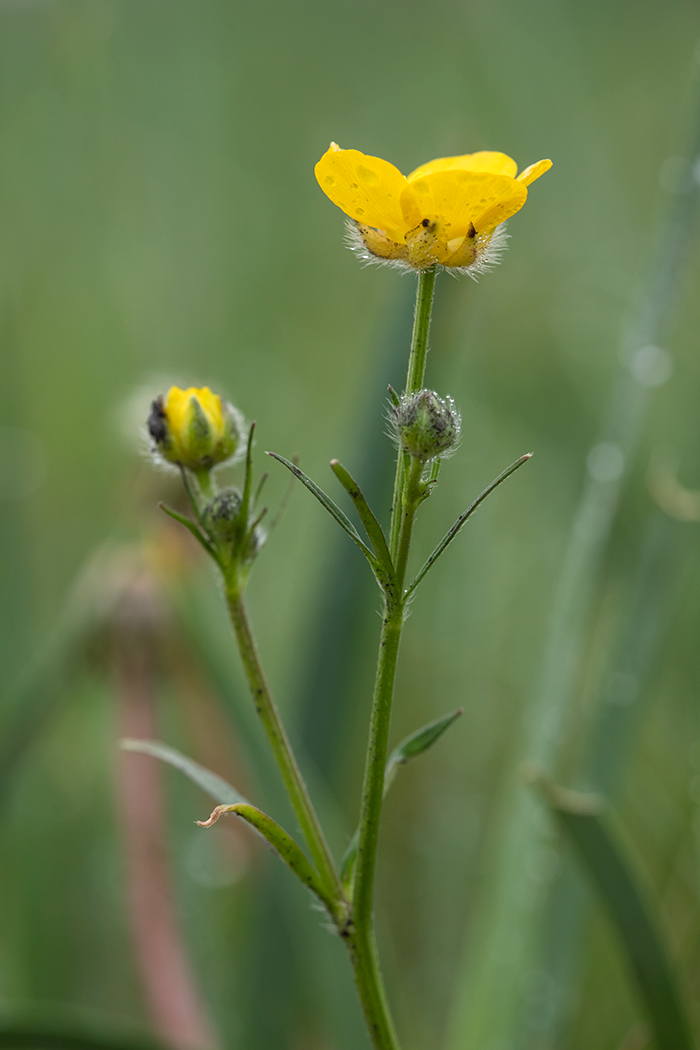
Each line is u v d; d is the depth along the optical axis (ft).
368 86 3.91
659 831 1.68
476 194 1.11
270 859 1.34
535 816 1.36
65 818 1.82
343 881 1.14
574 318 2.71
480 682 2.03
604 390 2.55
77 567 2.28
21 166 2.99
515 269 2.91
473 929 1.45
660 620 1.38
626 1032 1.43
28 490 2.18
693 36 3.64
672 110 3.42
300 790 1.14
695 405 2.07
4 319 2.40
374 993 1.13
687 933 1.43
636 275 2.67
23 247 2.79
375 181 1.11
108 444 2.35
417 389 1.12
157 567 1.56
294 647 1.78
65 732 1.90
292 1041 1.38
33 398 2.47
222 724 1.65
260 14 3.98
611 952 1.48
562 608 1.39
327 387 2.89
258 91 3.80
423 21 3.98
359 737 1.81
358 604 1.50
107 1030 1.28
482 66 3.65
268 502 2.44
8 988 1.58
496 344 2.76
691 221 1.40
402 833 1.85
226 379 2.75
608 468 1.40
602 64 3.65
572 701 1.37
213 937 1.68
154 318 2.85
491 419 2.61
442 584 2.20
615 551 1.46
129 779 1.50
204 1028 1.43
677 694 1.84
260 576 2.33
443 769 1.95
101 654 1.55
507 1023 1.32
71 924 1.68
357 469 1.56
